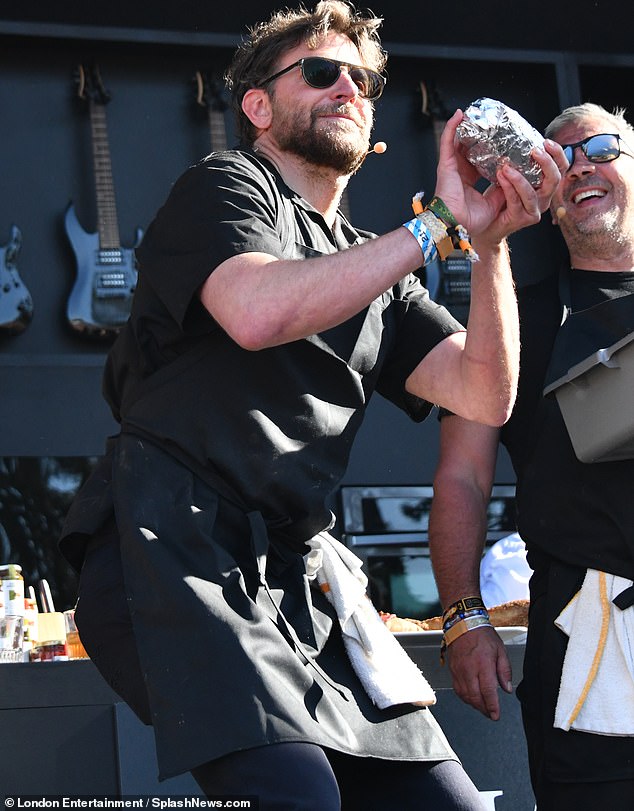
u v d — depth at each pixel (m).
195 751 2.13
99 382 5.99
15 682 2.87
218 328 2.43
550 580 3.04
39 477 5.84
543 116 6.70
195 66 6.36
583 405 2.86
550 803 2.97
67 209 6.02
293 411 2.46
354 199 6.46
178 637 2.21
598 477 2.98
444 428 3.41
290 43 2.72
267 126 2.73
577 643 2.92
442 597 3.27
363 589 2.70
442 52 6.46
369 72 2.71
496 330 2.62
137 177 6.22
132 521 2.33
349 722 2.48
